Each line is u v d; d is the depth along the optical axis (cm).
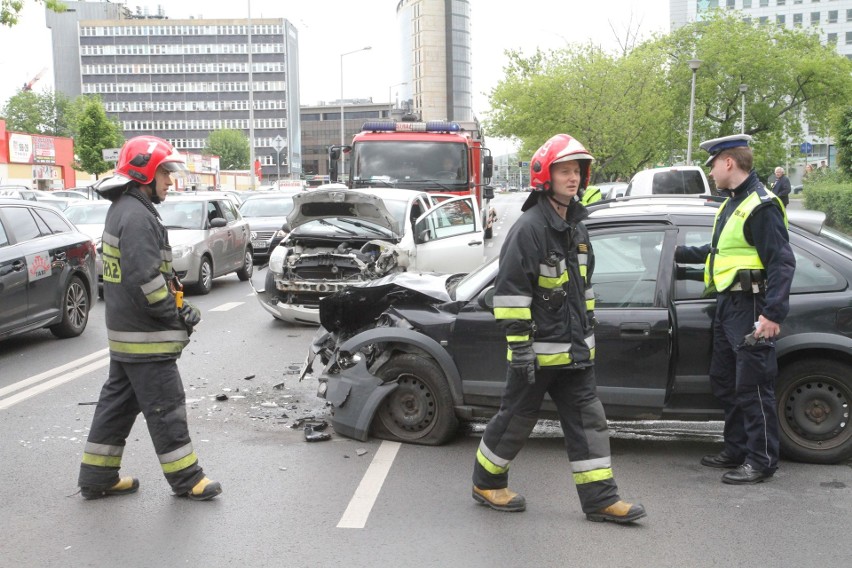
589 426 440
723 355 512
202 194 1659
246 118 16375
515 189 11394
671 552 409
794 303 528
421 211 1218
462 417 580
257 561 402
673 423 640
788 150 4988
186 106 16375
